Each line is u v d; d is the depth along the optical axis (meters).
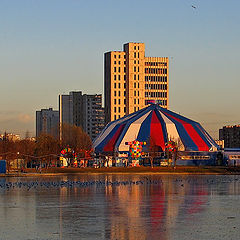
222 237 76.25
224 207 111.75
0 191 154.25
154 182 194.25
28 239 75.12
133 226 85.75
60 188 164.62
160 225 86.69
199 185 177.88
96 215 98.81
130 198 131.50
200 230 82.00
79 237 76.44
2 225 87.44
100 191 152.50
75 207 112.06
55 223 89.31
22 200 127.56
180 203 119.62
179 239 74.88
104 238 75.69
